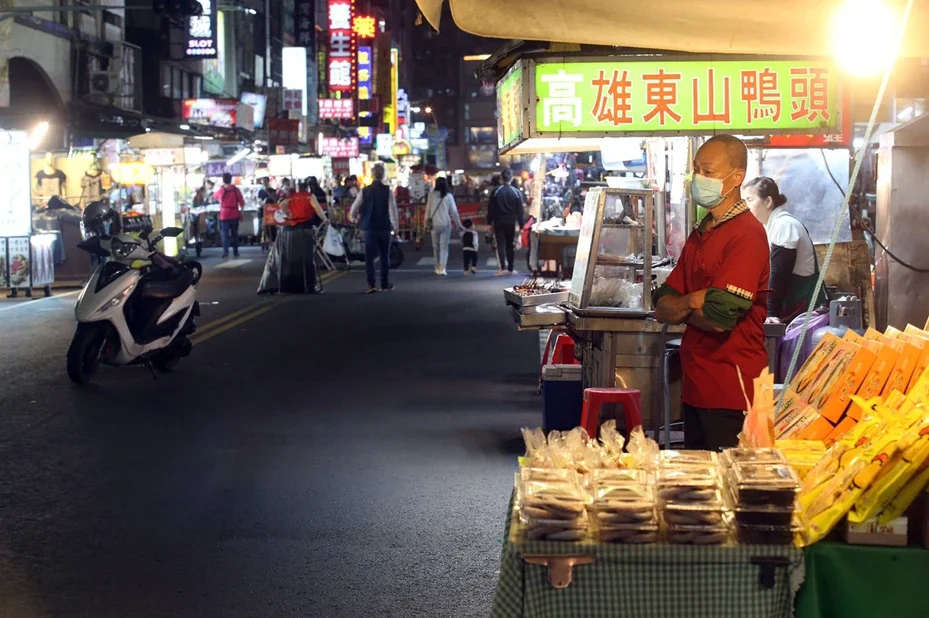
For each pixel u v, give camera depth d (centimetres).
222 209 2839
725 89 606
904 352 392
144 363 1072
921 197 888
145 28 3956
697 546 321
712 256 461
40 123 2353
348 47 5766
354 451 775
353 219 1962
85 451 775
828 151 911
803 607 326
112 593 506
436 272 2320
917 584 325
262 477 706
